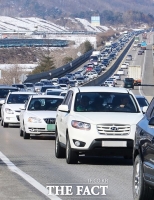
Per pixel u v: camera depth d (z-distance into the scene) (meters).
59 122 34.66
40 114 46.78
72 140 31.17
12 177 27.39
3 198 22.41
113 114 32.00
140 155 21.31
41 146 41.78
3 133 53.41
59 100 49.47
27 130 46.69
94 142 30.69
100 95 33.81
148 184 20.31
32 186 25.06
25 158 34.53
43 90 118.88
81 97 33.59
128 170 30.08
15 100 62.34
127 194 23.38
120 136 30.80
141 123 22.38
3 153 37.00
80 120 31.19
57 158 34.69
